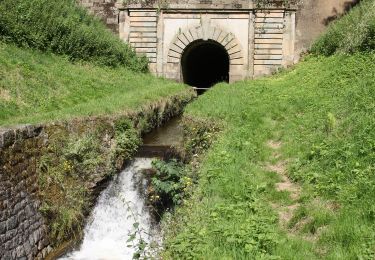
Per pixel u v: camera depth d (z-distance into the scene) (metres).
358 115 11.31
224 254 6.58
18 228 9.82
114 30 29.19
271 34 27.50
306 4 28.09
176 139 16.39
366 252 6.35
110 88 20.81
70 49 22.00
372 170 8.58
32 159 10.94
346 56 19.72
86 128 13.30
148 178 13.48
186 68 30.84
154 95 19.33
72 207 11.62
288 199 8.77
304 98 16.44
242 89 21.61
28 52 18.98
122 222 12.50
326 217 7.60
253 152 11.46
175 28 28.03
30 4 21.16
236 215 7.79
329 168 9.43
